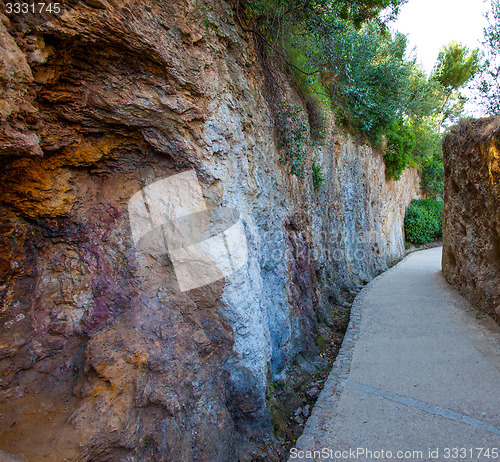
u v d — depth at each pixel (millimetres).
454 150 7020
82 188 2773
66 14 1982
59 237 2684
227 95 3398
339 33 5164
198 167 2992
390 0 6082
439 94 16953
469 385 3615
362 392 3824
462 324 5309
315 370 4824
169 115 2725
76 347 2668
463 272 6637
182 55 2732
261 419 3348
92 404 2197
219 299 3162
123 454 2172
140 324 2775
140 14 2361
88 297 2754
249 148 3967
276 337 4375
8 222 2350
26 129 2059
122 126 2672
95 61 2314
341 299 8273
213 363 3066
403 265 12633
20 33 1880
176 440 2490
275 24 4461
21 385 2322
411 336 5215
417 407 3396
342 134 9852
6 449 1887
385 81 10344
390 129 13031
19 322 2402
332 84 7570
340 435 3156
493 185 4992
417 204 20141
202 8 2959
